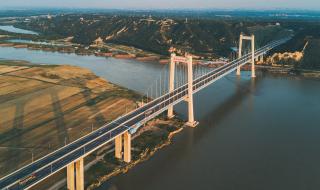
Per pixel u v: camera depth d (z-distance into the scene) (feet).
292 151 366.02
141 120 356.59
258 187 297.74
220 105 525.75
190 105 434.30
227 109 506.07
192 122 436.76
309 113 492.54
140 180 303.27
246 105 528.22
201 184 300.61
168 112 448.65
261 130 424.05
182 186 296.92
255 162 340.80
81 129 401.49
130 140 351.25
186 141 386.11
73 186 279.90
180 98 431.43
